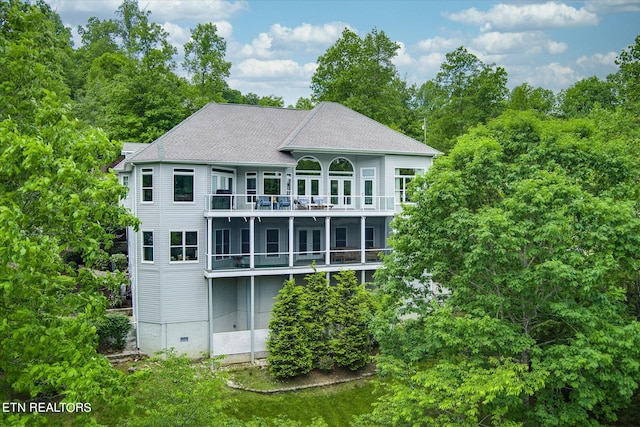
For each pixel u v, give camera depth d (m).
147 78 47.81
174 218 26.44
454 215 17.25
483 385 12.98
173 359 13.85
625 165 17.94
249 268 27.06
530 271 15.82
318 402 22.28
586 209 15.53
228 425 13.46
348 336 24.80
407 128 56.75
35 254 8.13
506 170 18.44
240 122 31.58
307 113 35.06
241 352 26.42
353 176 32.72
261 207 28.62
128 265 32.56
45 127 10.16
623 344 13.95
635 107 33.81
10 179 9.49
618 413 19.72
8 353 9.49
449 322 15.45
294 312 24.50
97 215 9.84
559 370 14.54
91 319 10.69
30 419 9.18
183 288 26.62
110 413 19.12
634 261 15.82
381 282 21.16
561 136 18.77
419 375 14.30
